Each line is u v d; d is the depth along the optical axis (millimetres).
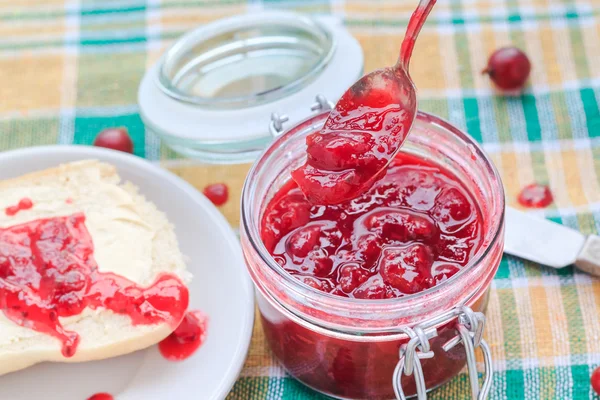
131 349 551
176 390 544
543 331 567
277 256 524
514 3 718
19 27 727
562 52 690
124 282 560
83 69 702
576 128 652
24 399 547
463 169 533
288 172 547
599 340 562
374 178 518
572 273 585
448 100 674
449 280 487
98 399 545
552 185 627
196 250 588
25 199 590
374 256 517
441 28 710
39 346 547
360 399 541
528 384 553
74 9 735
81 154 615
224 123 610
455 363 533
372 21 719
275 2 733
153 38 719
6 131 671
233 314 562
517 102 668
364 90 532
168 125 617
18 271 562
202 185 640
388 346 508
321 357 525
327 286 511
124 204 589
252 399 557
